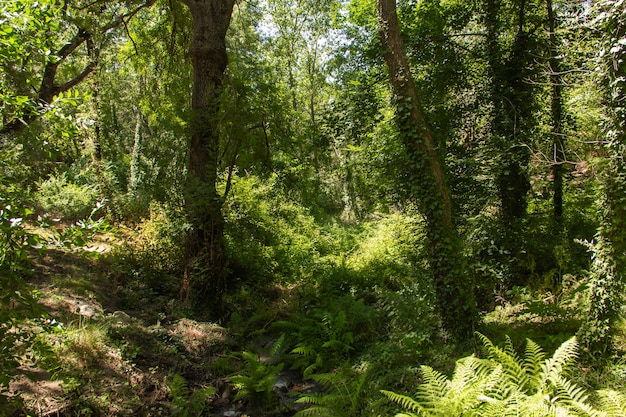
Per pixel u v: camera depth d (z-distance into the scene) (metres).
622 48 4.78
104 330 6.17
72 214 14.17
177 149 11.14
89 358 5.45
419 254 9.85
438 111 9.68
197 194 8.94
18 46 2.67
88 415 4.68
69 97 2.91
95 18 11.77
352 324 8.45
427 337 6.99
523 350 6.11
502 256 9.30
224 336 7.95
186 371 6.56
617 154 5.13
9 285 2.58
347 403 5.65
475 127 10.47
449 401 4.30
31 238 2.59
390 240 12.98
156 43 15.22
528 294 8.50
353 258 13.62
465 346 6.65
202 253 9.37
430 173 7.28
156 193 11.03
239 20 18.12
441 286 7.20
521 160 9.36
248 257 11.34
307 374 7.05
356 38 10.28
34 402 4.45
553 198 11.75
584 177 11.44
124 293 8.55
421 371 6.08
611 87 5.08
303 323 8.73
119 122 34.00
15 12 2.62
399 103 7.46
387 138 10.12
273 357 7.48
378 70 9.90
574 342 4.78
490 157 9.02
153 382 5.86
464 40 11.09
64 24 10.51
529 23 10.45
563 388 4.38
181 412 5.36
